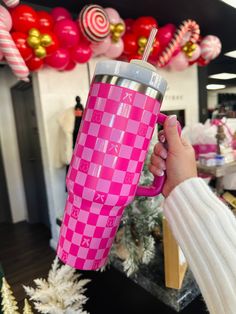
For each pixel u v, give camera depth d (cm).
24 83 251
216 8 199
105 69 35
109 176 35
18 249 251
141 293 74
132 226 74
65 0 182
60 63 182
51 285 60
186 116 316
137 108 34
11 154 313
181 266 67
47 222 298
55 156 221
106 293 78
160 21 226
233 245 33
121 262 79
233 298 30
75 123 204
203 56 258
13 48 154
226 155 122
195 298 69
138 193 44
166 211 41
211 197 39
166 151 43
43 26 168
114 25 190
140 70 34
